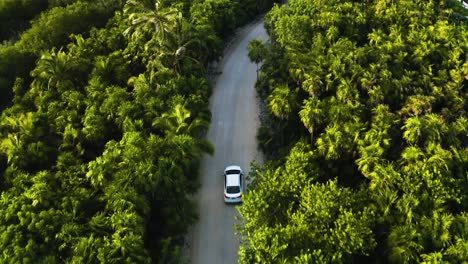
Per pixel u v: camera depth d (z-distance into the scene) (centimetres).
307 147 3978
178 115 3978
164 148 3653
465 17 6438
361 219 3011
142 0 4778
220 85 5778
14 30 6388
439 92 4553
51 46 5434
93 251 2909
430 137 3841
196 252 3684
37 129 4056
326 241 2930
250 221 3212
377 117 4069
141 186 3344
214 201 4147
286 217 3222
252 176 3766
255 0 7312
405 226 3052
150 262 3009
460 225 3048
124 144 3706
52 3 6262
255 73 6006
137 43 4969
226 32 6612
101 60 4812
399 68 4853
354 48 4891
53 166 3762
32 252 2956
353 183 3841
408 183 3350
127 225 3066
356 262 3122
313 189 3209
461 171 3656
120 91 4338
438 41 5322
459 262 2844
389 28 5584
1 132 4141
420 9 5934
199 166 4275
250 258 2980
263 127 4662
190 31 5075
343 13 5684
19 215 3159
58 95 4569
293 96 4344
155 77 4544
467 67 4788
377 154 3650
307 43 5244
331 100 4250
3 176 3862
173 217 3450
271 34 5753
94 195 3456
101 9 5931
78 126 4141
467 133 4075
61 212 3238
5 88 5169
